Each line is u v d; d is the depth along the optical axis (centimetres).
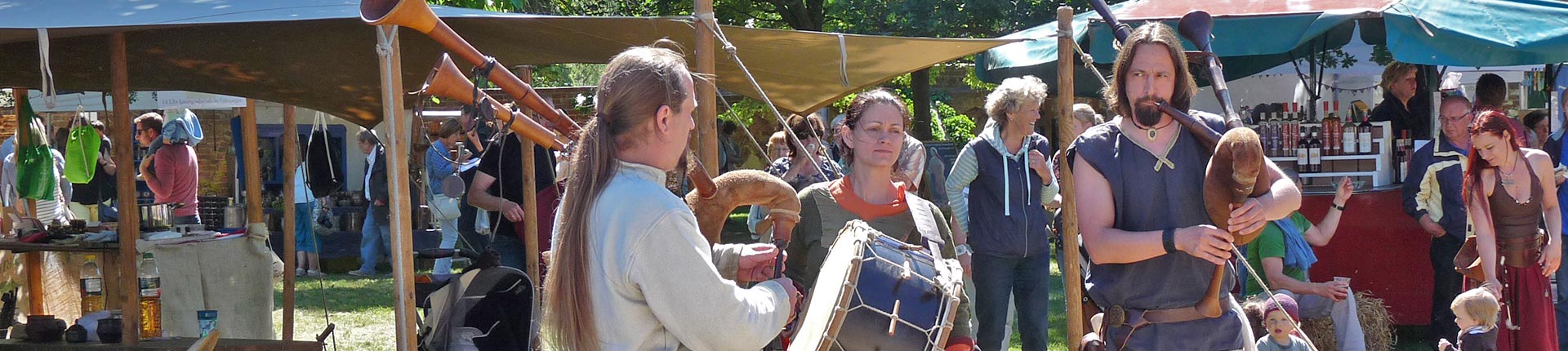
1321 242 606
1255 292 571
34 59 509
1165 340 280
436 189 898
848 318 256
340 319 815
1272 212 252
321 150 719
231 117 1379
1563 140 603
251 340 499
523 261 620
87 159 721
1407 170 652
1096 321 340
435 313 474
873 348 256
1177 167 272
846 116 389
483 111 214
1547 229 513
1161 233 260
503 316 470
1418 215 602
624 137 200
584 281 198
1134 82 270
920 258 281
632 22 421
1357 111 781
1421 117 712
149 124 908
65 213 865
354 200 1214
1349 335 550
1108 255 271
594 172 200
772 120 1603
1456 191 584
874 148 371
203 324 532
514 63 555
